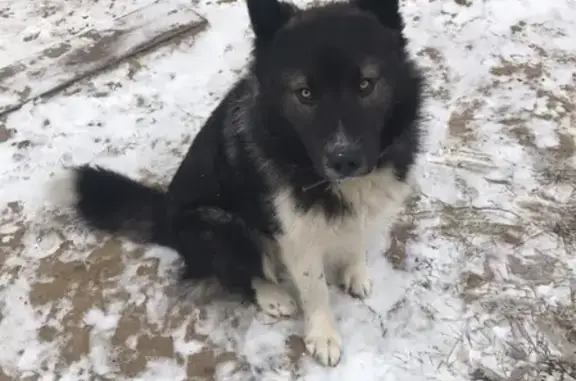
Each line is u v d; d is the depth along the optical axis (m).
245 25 1.95
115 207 1.48
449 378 1.31
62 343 1.39
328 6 1.25
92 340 1.40
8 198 1.60
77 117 1.76
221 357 1.37
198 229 1.38
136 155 1.68
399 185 1.31
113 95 1.80
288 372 1.34
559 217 1.52
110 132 1.73
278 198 1.26
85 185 1.48
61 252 1.52
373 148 1.18
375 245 1.49
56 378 1.35
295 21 1.22
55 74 1.83
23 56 1.93
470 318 1.38
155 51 1.90
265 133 1.24
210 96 1.79
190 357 1.37
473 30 1.89
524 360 1.32
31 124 1.74
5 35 2.00
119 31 1.93
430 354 1.34
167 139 1.71
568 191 1.56
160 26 1.93
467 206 1.54
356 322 1.39
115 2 2.11
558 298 1.40
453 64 1.81
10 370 1.37
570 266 1.45
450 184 1.58
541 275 1.43
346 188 1.25
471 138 1.66
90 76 1.84
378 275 1.45
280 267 1.45
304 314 1.40
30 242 1.53
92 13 2.07
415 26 1.91
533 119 1.68
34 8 2.11
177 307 1.43
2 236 1.54
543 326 1.36
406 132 1.26
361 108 1.18
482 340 1.35
